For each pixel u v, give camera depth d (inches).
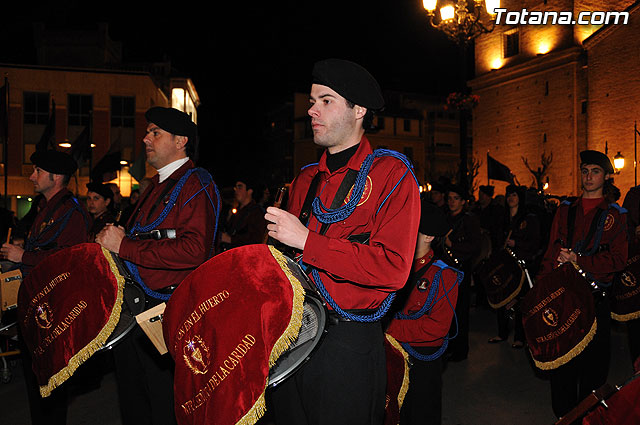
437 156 2337.6
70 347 123.3
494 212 417.4
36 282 128.6
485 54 1679.4
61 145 875.4
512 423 201.2
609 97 1316.4
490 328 356.8
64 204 181.5
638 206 252.1
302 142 2245.3
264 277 86.3
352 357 94.3
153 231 137.9
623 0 1325.0
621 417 107.5
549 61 1466.5
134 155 1232.2
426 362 154.5
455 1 549.0
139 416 140.9
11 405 219.6
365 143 100.8
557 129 1450.5
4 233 361.4
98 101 1225.4
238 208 357.1
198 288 88.9
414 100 2364.7
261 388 82.7
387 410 136.8
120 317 133.3
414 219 94.0
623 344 307.3
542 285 176.2
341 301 94.4
